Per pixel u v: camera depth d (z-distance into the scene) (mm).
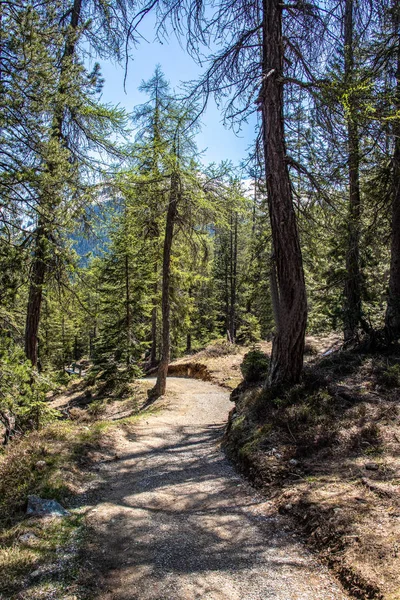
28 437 7176
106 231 11203
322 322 13680
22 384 6719
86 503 5113
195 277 17250
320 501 4145
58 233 7613
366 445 5242
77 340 38844
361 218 10164
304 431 5934
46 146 6730
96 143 10258
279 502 4547
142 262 18641
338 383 7543
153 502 5098
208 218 13883
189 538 4039
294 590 3014
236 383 16766
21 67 5957
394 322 9750
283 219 7469
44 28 6680
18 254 6777
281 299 7711
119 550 3842
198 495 5254
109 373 17906
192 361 22719
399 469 4438
